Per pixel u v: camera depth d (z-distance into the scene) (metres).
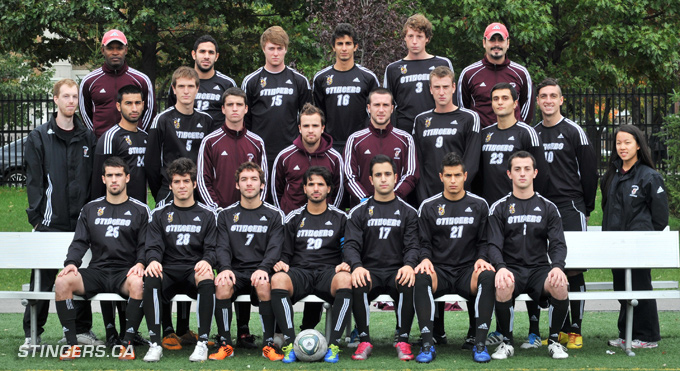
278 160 7.27
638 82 23.64
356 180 7.26
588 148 7.07
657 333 6.50
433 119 7.29
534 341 6.52
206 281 6.04
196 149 7.22
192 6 19.48
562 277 5.98
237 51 22.64
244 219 6.49
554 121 7.18
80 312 6.59
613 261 6.45
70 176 6.85
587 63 22.50
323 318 8.06
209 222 6.46
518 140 6.96
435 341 6.68
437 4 19.97
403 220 6.45
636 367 5.70
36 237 6.59
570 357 6.04
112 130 7.02
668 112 16.55
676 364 5.81
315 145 7.16
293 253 6.54
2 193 16.31
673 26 20.03
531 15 18.58
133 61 23.11
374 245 6.43
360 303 6.06
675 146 12.36
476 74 7.73
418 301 6.02
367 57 14.40
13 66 24.05
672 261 6.41
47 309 6.73
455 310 8.35
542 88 7.11
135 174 7.09
